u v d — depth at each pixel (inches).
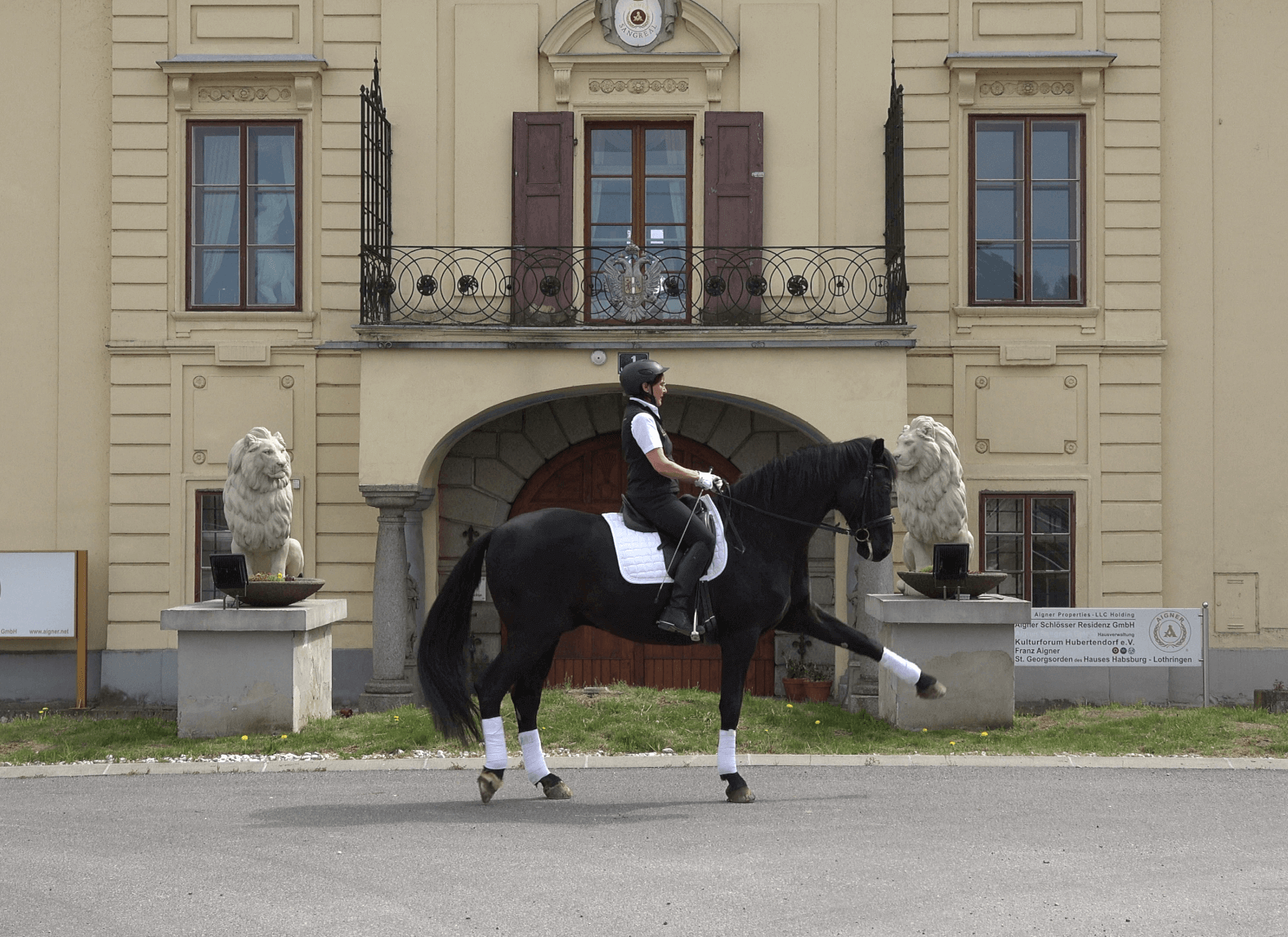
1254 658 546.9
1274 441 552.1
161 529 554.3
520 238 545.6
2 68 563.2
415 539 533.6
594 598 279.7
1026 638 462.3
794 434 566.6
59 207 561.9
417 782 314.2
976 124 555.8
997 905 198.7
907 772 321.7
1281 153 554.6
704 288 518.9
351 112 558.9
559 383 511.5
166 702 550.6
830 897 203.3
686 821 260.8
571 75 551.8
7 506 559.5
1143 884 210.7
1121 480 548.7
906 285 506.0
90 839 250.1
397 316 542.9
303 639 401.4
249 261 562.6
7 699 552.7
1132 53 552.4
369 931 187.5
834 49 550.6
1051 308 550.0
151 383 556.1
